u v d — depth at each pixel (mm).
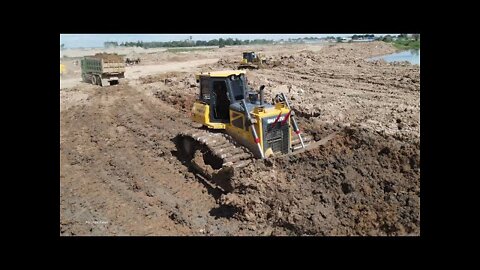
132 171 10977
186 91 21219
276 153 9758
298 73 27578
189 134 10836
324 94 18938
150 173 10844
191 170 10859
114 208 9016
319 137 12516
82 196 9570
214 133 10555
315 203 8094
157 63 43094
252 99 10773
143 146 12945
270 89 20406
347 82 22578
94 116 16859
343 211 7812
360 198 8016
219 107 10875
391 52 49250
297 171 9102
